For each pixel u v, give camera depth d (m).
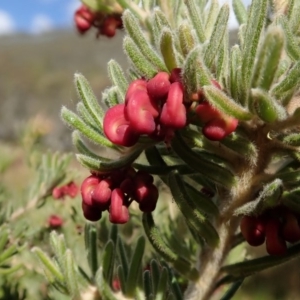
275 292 0.75
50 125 0.41
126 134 0.14
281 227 0.15
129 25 0.14
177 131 0.15
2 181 0.38
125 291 0.17
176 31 0.15
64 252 0.17
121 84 0.16
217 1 0.17
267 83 0.12
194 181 0.20
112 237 0.18
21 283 0.28
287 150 0.15
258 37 0.13
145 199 0.15
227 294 0.19
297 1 0.16
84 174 0.33
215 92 0.13
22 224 0.27
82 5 0.26
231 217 0.17
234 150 0.15
